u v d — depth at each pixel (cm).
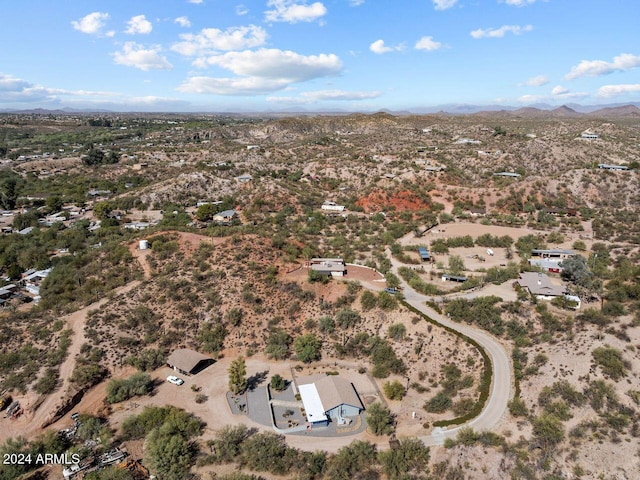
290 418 6044
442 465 5006
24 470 5075
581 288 8388
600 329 6612
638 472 4481
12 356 6862
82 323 7719
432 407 6081
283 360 7381
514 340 7144
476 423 5628
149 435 5472
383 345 7344
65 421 6006
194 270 8962
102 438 5544
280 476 5069
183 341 7706
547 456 4888
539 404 5678
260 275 8875
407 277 9506
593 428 5084
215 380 6894
